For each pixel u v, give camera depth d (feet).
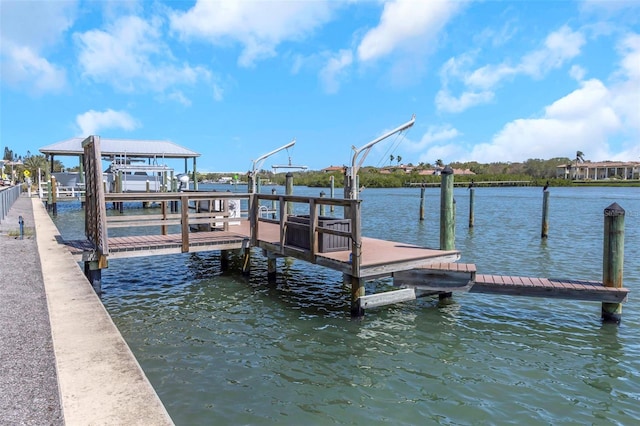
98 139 27.12
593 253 46.70
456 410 15.07
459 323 23.88
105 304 27.17
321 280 33.42
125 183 107.65
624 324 23.65
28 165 260.01
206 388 16.46
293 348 20.36
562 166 349.41
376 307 26.45
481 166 372.58
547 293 23.98
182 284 32.24
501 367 18.51
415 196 184.03
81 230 63.62
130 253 28.55
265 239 32.83
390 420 14.40
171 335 21.91
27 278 21.71
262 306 26.84
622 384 17.03
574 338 21.72
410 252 27.43
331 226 27.17
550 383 17.10
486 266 40.06
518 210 107.34
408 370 18.17
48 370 11.34
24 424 8.70
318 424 14.11
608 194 195.72
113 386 9.48
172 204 103.45
